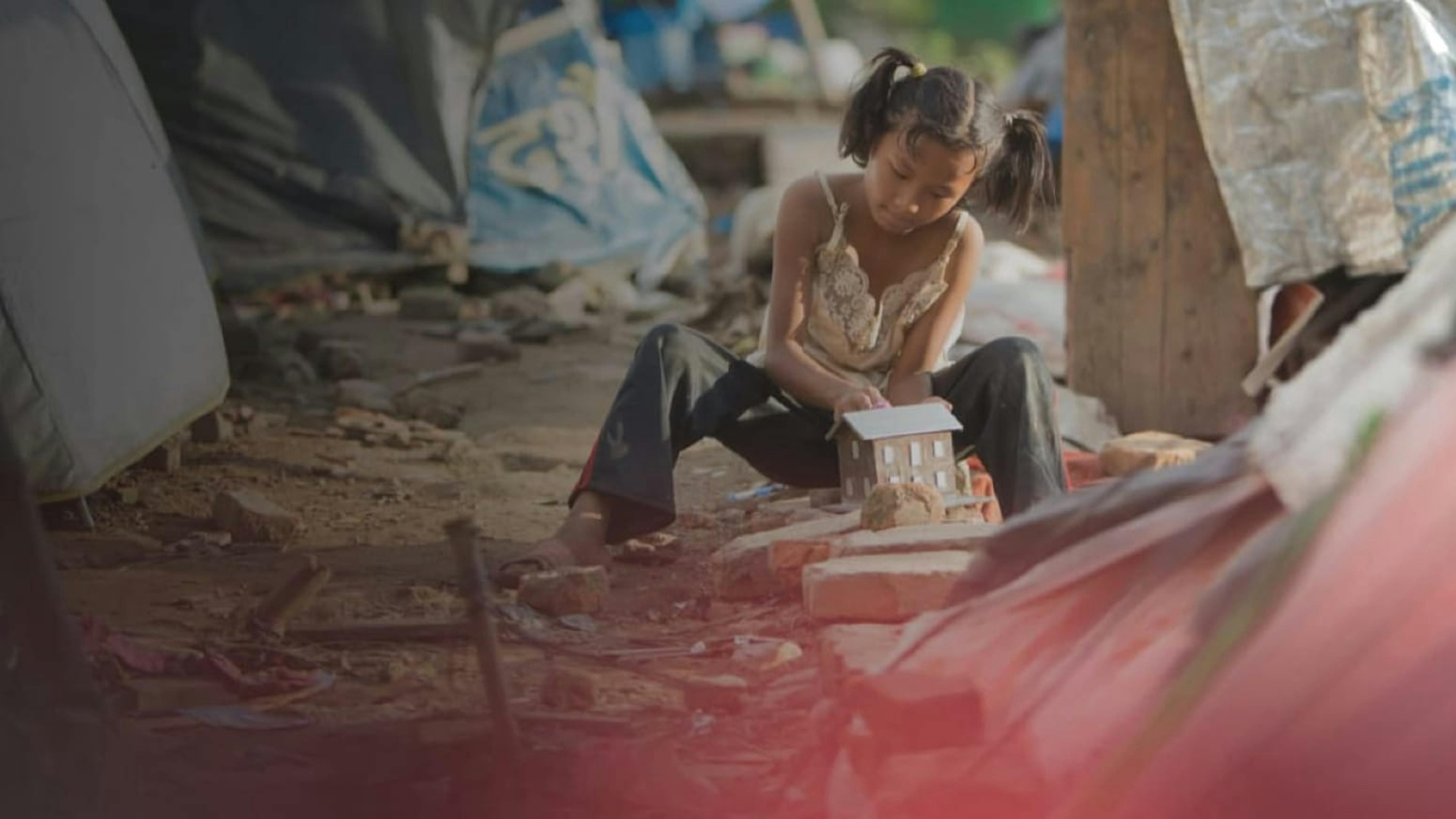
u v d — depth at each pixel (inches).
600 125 525.0
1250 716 121.0
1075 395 322.7
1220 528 141.5
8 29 254.7
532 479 306.7
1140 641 140.0
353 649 197.5
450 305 469.1
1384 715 117.2
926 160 216.2
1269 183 305.9
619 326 471.5
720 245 651.5
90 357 251.4
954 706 136.8
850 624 185.0
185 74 485.4
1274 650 122.0
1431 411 123.7
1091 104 322.0
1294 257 305.4
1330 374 137.4
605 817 145.4
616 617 213.6
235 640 198.2
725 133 788.0
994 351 227.8
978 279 423.2
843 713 151.8
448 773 154.5
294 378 390.6
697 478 309.7
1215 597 129.8
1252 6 303.9
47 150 254.4
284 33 493.0
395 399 370.6
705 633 204.8
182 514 274.1
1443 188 294.5
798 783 152.0
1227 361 322.3
